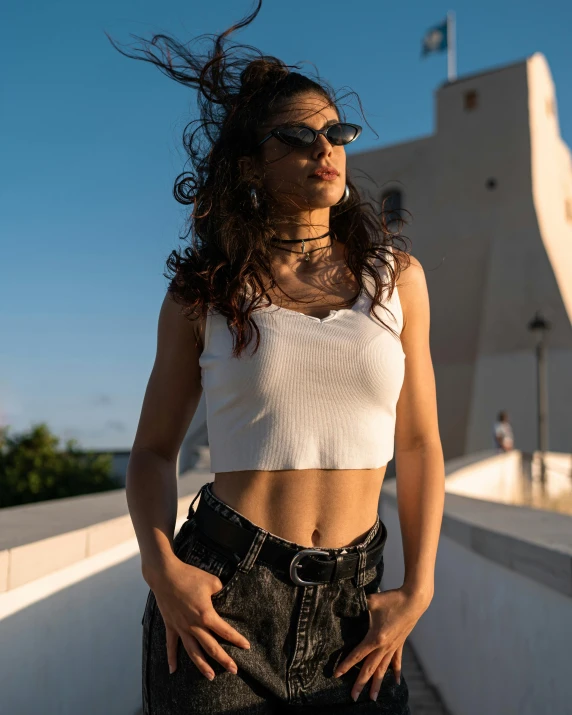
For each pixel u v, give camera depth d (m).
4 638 2.36
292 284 1.65
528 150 27.02
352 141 1.70
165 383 1.64
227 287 1.54
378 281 1.59
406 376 1.67
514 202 26.97
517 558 2.82
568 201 30.97
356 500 1.54
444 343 27.14
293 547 1.47
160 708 1.51
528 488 14.66
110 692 3.25
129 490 1.61
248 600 1.46
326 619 1.49
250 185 1.70
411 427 1.69
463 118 28.33
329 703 1.49
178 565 1.47
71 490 15.83
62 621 2.79
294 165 1.68
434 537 1.59
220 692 1.44
